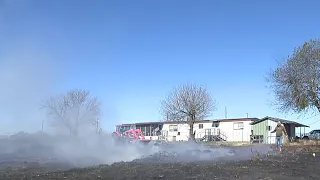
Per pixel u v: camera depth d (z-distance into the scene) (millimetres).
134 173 10750
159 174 10531
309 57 30109
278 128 21781
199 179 9602
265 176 10297
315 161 14680
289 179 9891
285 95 30984
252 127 50344
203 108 51812
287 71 30859
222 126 56812
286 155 17672
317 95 29984
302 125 50969
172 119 53000
